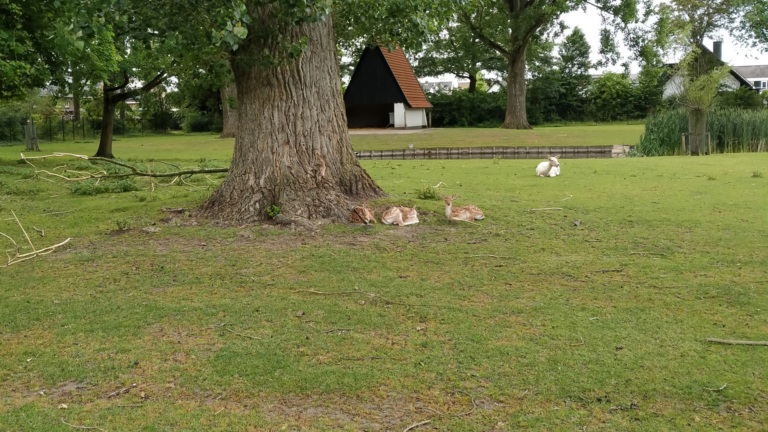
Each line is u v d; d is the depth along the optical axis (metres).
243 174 8.70
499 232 7.88
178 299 5.46
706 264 6.28
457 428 3.31
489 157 24.22
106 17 6.94
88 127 44.94
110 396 3.73
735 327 4.61
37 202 11.32
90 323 4.92
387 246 7.17
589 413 3.45
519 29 35.72
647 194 10.84
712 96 20.72
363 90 41.06
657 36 32.66
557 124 53.38
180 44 7.22
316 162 8.75
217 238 7.66
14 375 4.05
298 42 8.11
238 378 3.91
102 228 8.53
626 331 4.55
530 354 4.18
